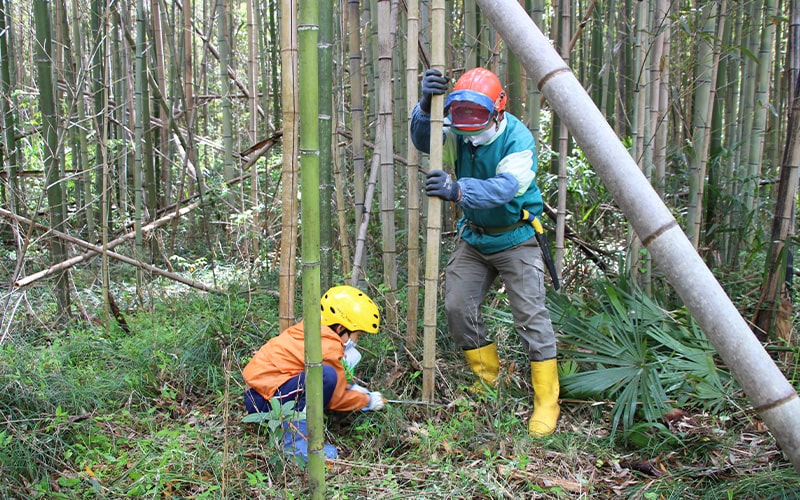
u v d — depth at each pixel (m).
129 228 5.45
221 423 3.14
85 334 3.91
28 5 6.70
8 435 2.80
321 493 2.21
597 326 3.74
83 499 2.46
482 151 3.18
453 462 2.94
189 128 5.17
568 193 5.74
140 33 4.58
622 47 7.09
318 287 2.06
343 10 4.91
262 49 6.57
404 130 4.76
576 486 2.76
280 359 3.06
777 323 3.90
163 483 2.57
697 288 1.55
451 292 3.53
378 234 5.37
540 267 3.42
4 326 3.83
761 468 2.82
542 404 3.36
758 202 6.02
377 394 3.24
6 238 5.65
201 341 3.81
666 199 5.54
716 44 4.57
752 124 6.01
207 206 6.24
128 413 3.09
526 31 1.66
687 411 3.44
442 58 2.85
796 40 4.00
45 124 4.24
